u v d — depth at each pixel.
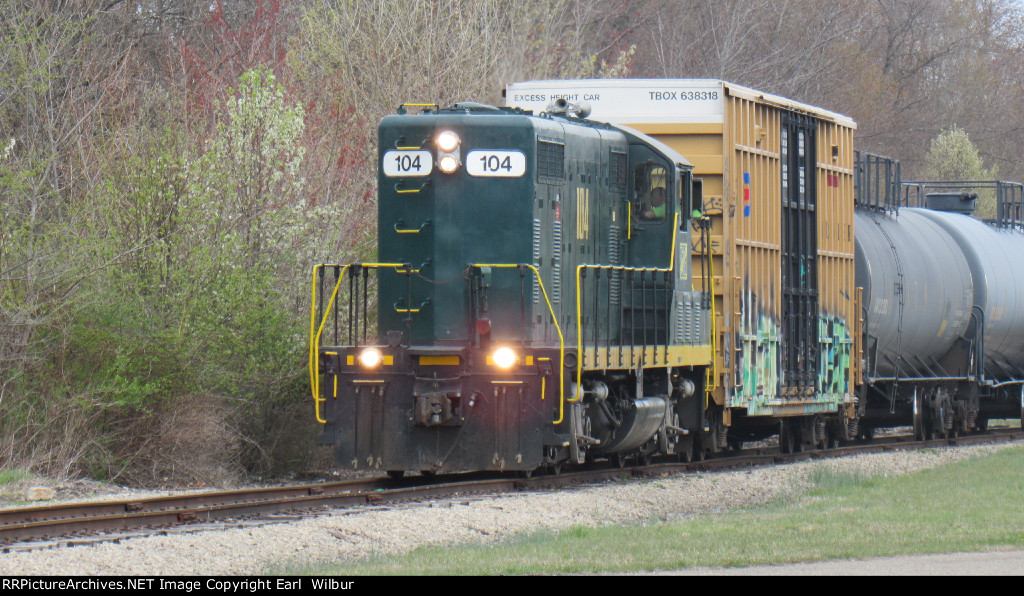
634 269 49.59
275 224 55.72
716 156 53.69
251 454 53.06
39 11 64.12
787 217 60.16
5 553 29.72
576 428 43.97
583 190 48.00
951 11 175.62
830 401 63.88
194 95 71.81
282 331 53.03
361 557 31.41
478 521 37.00
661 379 50.97
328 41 77.62
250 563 30.30
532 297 44.69
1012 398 83.81
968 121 177.50
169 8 94.88
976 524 35.47
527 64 85.81
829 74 141.88
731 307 54.53
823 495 44.69
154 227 51.78
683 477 49.78
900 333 70.81
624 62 98.12
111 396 48.56
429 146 45.12
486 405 43.41
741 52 126.94
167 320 50.66
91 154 58.31
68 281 49.25
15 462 46.97
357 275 45.66
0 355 47.56
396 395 44.00
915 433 72.06
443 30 79.50
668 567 29.16
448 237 44.75
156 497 38.41
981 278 76.56
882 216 74.25
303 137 65.81
